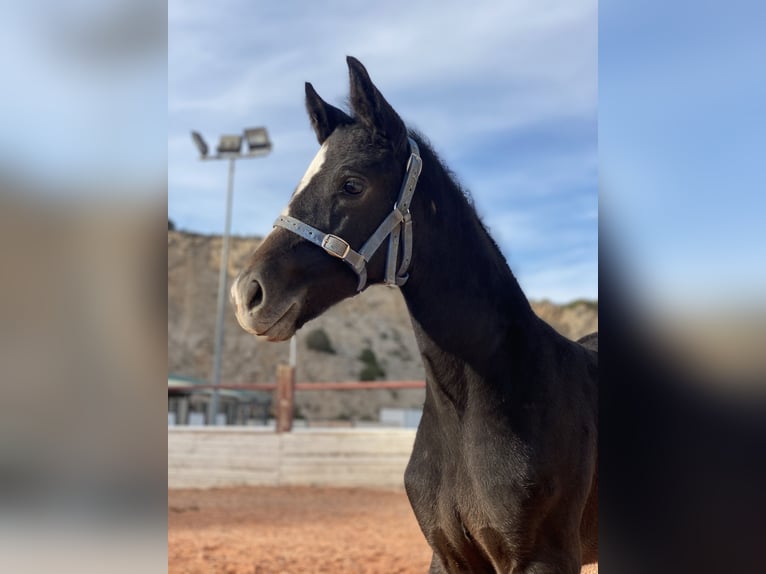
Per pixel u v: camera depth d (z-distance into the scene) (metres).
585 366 2.35
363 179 2.03
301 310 1.98
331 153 2.09
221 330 22.78
